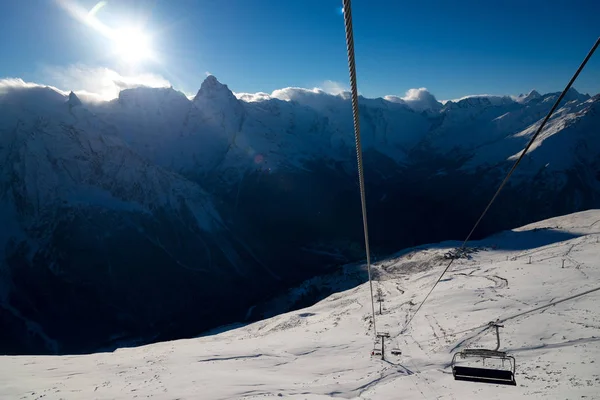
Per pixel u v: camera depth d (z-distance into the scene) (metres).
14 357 53.19
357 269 154.12
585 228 116.88
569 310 40.69
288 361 41.06
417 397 25.31
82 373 41.34
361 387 29.86
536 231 121.25
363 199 11.09
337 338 49.53
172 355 48.41
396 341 43.59
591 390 21.80
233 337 72.56
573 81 6.80
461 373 18.11
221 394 30.06
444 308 52.81
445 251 119.75
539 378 25.94
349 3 5.33
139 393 31.70
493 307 48.12
